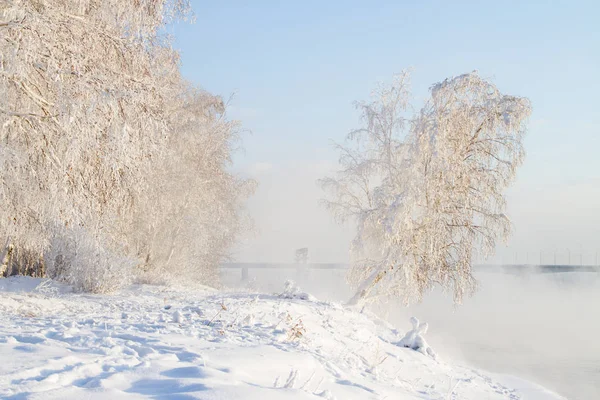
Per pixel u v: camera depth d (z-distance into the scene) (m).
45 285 17.53
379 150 23.95
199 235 27.95
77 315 10.62
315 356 8.13
